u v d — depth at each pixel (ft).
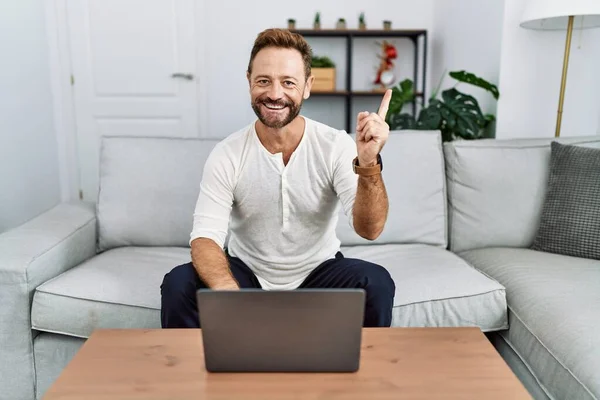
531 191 6.44
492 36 9.17
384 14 13.44
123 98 13.03
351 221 4.36
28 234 5.65
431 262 5.69
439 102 8.77
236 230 5.04
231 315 2.96
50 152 12.37
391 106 10.17
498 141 6.75
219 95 13.37
